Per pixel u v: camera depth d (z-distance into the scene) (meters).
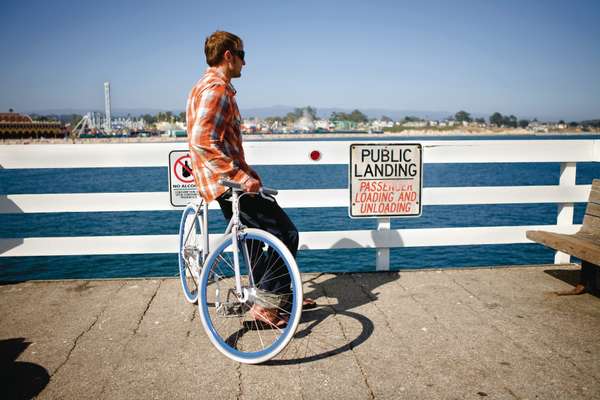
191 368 2.69
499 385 2.49
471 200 4.69
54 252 4.46
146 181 41.00
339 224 18.80
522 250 14.62
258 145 4.43
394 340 3.03
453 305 3.62
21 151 4.37
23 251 4.44
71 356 2.83
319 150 4.48
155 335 3.12
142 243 4.50
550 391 2.43
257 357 2.67
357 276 4.37
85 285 4.15
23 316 3.45
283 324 3.12
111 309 3.58
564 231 4.84
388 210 4.53
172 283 4.18
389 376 2.58
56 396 2.40
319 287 4.07
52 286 4.13
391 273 4.45
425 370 2.65
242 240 2.82
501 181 39.00
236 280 2.81
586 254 3.33
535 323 3.28
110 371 2.65
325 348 2.92
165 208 4.49
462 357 2.79
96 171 55.28
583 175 44.09
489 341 3.01
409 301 3.71
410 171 4.52
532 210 22.23
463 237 4.69
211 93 2.67
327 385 2.50
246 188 2.67
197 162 2.76
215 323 3.28
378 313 3.48
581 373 2.61
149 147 4.44
